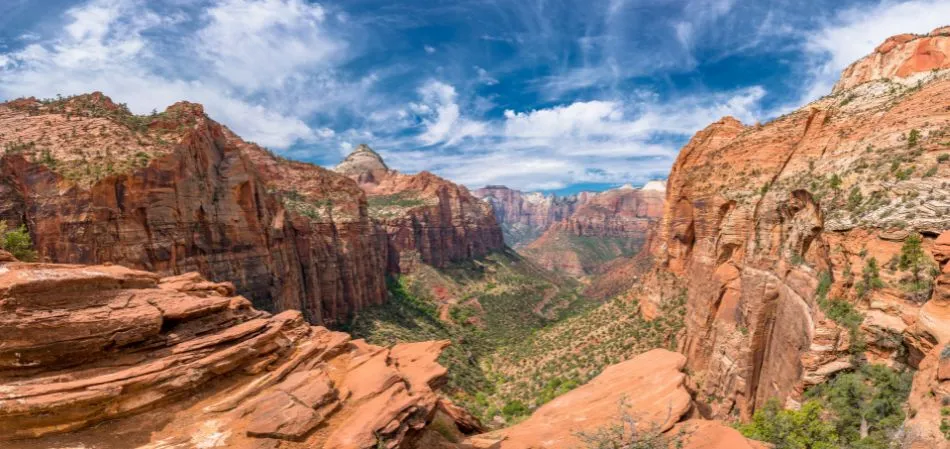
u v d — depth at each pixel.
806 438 20.06
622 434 14.70
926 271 23.06
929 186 26.88
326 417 12.95
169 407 12.90
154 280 16.94
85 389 11.62
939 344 18.06
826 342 26.22
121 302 13.95
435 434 15.45
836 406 21.97
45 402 10.91
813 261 33.81
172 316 14.91
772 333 36.16
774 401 28.84
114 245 41.00
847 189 33.22
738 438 14.69
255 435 11.92
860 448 18.45
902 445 16.50
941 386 16.03
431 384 17.17
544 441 16.23
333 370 16.61
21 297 11.80
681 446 14.36
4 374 11.37
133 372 12.64
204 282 19.55
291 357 16.75
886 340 23.28
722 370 40.12
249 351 15.43
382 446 11.87
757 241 42.28
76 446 10.84
